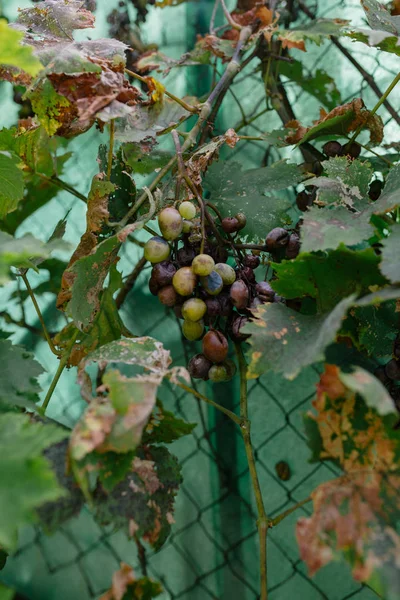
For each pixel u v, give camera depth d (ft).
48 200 2.40
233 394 2.48
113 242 1.63
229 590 2.48
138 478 1.50
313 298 1.66
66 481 1.43
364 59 2.30
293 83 2.43
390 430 1.39
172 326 2.60
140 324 2.66
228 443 2.48
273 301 1.68
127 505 1.46
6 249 1.38
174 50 2.66
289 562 2.36
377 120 1.86
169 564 2.64
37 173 2.10
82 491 1.43
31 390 1.60
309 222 1.56
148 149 1.81
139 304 2.66
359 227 1.55
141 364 1.52
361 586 2.22
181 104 1.85
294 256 1.72
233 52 2.15
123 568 1.45
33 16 1.78
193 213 1.67
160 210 1.74
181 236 1.73
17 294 2.49
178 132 1.88
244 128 2.52
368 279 1.56
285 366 1.43
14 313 2.92
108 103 1.60
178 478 1.55
